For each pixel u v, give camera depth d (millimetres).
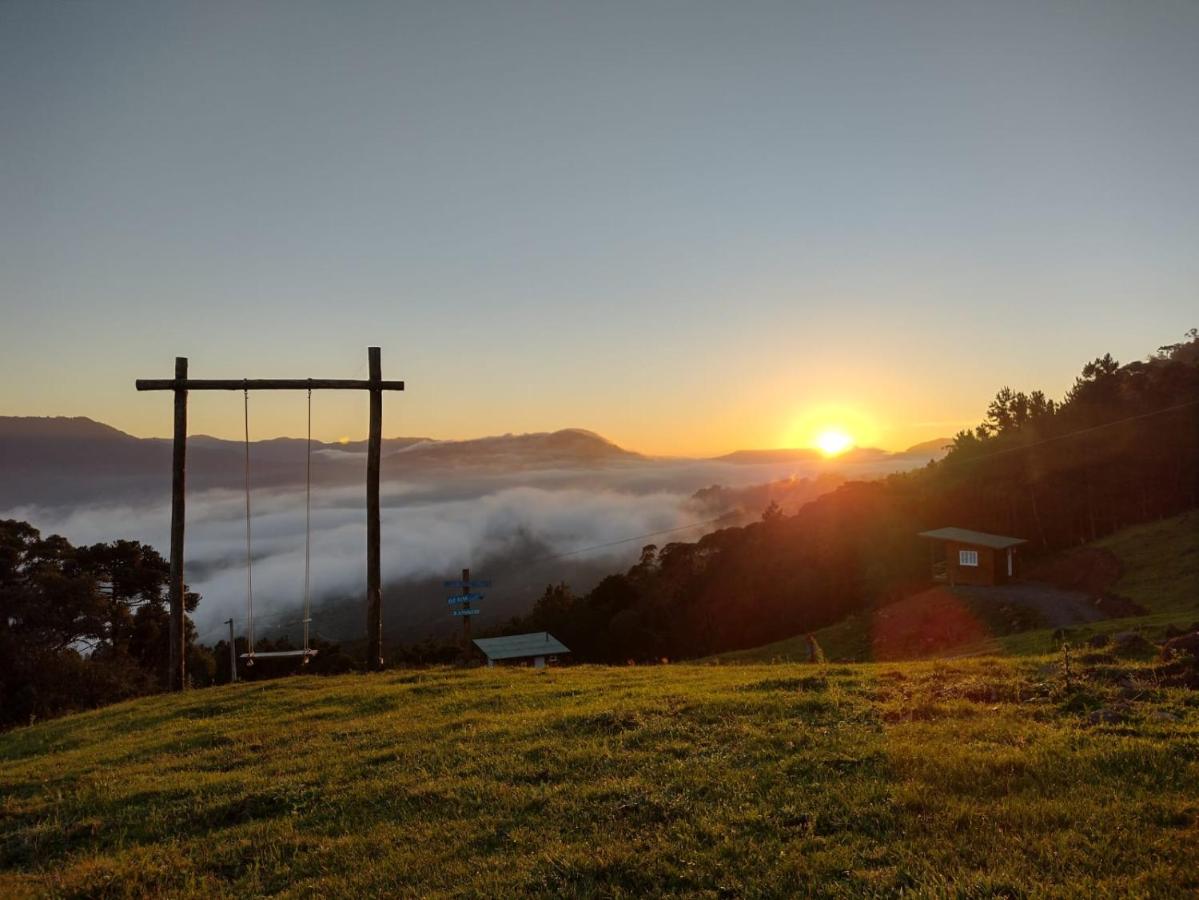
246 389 24281
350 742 14719
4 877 10188
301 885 9016
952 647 43219
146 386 24062
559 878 8375
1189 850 7562
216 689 23906
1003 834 8266
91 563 56188
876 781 9867
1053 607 46812
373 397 25297
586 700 16500
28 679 45438
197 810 11711
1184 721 10906
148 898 9180
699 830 9109
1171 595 43094
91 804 12586
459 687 20109
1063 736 10797
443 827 10078
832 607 65938
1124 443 66312
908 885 7508
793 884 7801
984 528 66688
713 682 17641
